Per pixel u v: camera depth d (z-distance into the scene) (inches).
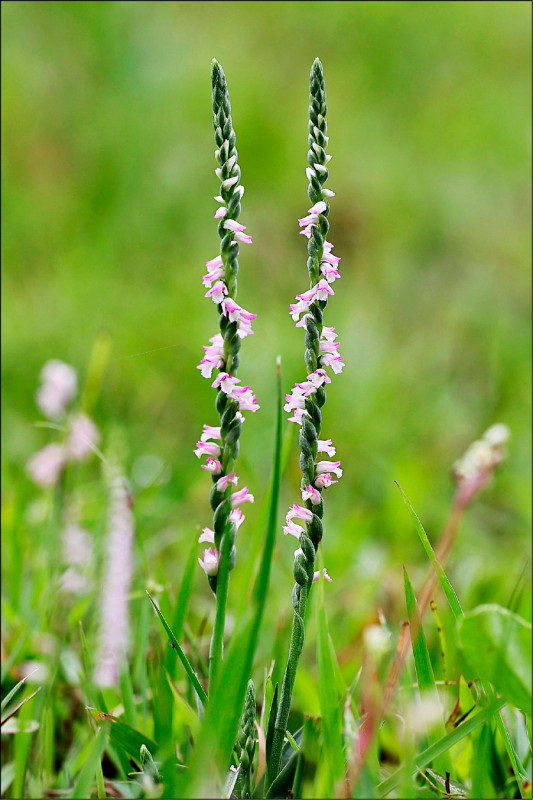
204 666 129.8
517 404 284.8
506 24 594.6
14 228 382.9
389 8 593.6
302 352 302.0
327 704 92.8
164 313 317.4
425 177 458.0
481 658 91.0
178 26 574.6
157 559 191.5
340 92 534.0
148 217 409.4
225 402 90.6
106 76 507.2
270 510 84.0
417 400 295.6
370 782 84.4
